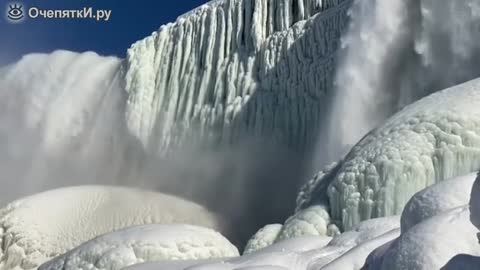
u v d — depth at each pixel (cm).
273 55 2419
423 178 1138
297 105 2294
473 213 371
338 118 1984
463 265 377
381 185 1155
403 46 1917
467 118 1148
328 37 2234
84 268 898
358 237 730
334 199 1209
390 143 1195
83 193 1888
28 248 1611
